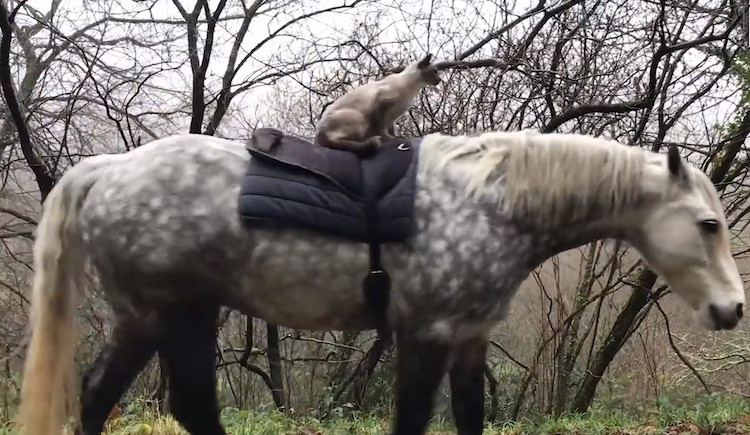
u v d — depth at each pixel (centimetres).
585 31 600
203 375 263
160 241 248
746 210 621
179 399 265
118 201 250
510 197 255
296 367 787
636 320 698
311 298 254
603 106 571
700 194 258
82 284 271
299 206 246
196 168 252
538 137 265
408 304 252
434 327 251
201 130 611
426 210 250
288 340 802
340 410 622
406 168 255
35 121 623
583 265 739
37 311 260
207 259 250
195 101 593
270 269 251
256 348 727
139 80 610
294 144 260
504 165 259
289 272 250
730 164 627
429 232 249
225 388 789
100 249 254
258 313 264
